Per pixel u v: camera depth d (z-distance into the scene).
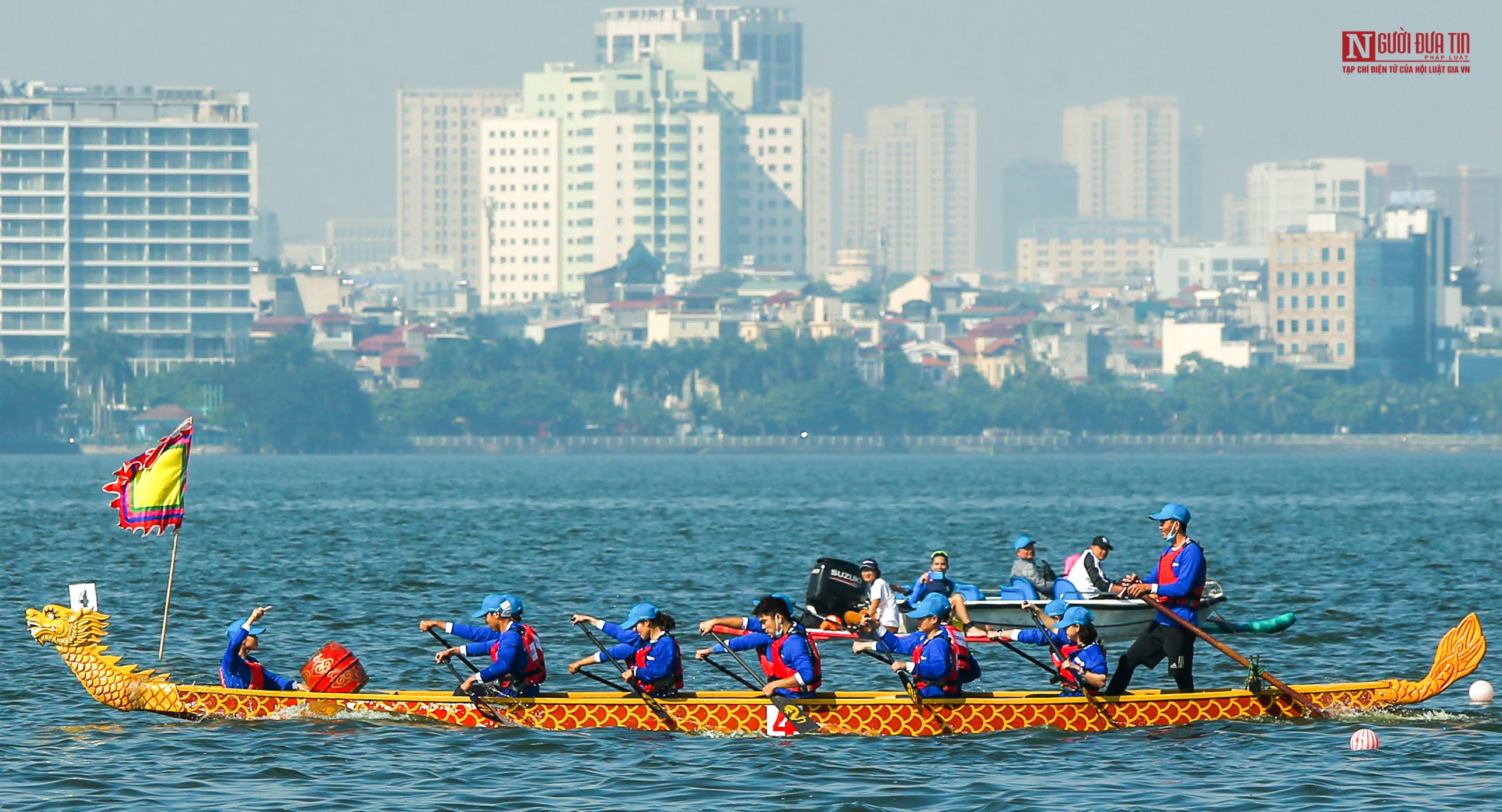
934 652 113.38
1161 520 115.75
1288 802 95.25
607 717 114.50
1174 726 115.31
